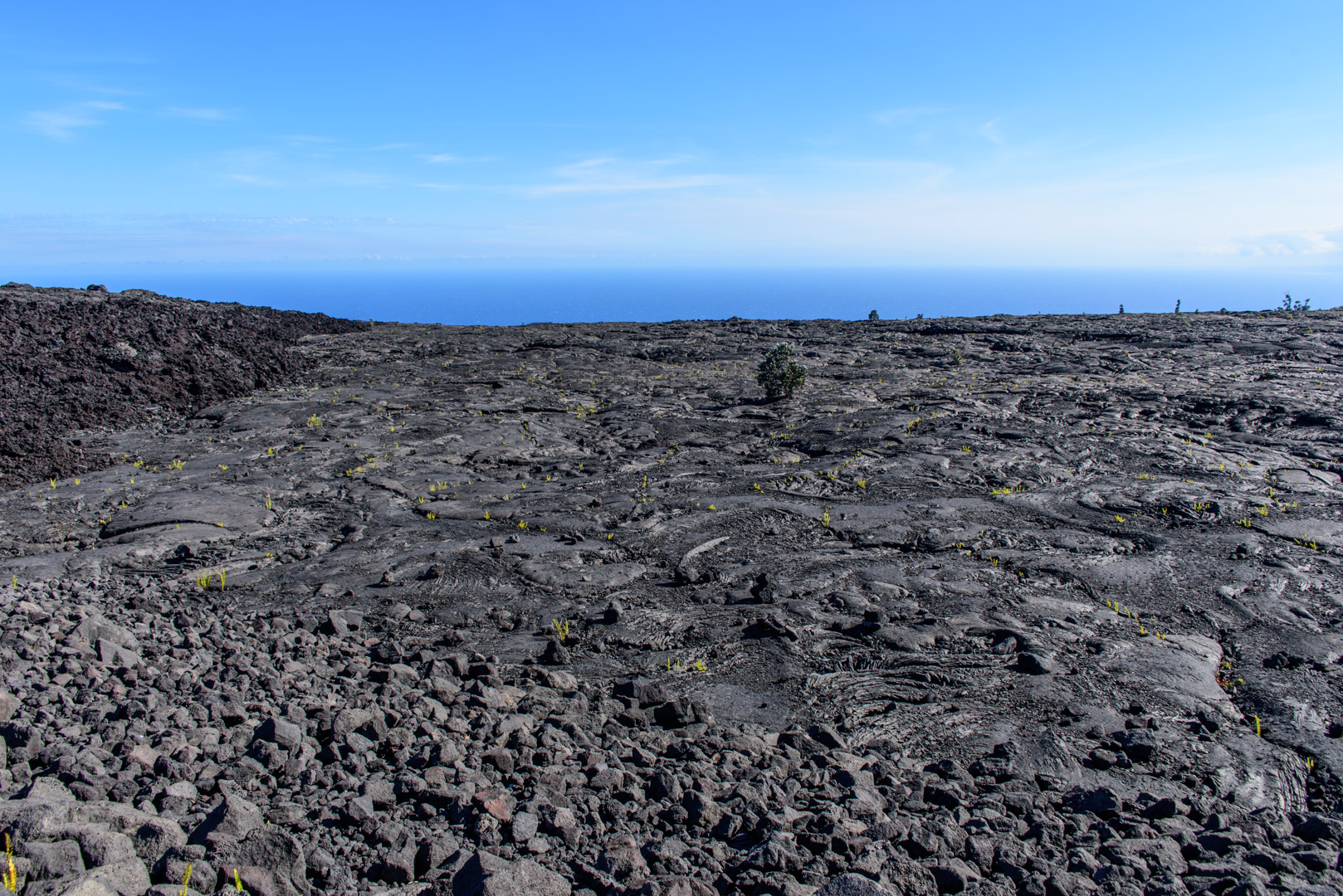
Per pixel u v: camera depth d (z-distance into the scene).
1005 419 16.39
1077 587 8.51
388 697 5.17
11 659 4.54
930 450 14.17
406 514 11.73
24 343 17.88
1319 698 6.06
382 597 8.61
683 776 4.40
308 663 5.86
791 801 4.30
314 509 11.89
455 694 5.52
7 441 13.53
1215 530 10.02
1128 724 5.68
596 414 19.38
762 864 3.50
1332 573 8.54
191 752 3.83
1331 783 4.91
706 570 9.31
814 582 8.84
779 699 6.25
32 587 7.34
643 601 8.47
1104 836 4.01
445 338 32.28
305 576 9.27
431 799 3.81
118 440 15.41
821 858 3.60
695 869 3.49
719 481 13.23
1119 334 29.25
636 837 3.75
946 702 6.13
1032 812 4.30
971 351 27.47
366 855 3.26
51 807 2.86
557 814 3.73
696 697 6.29
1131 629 7.45
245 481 13.04
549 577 9.22
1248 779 4.94
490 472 14.23
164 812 3.27
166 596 8.29
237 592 8.73
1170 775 5.02
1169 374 21.25
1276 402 16.97
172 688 4.74
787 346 20.42
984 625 7.59
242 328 26.23
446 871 3.14
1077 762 5.17
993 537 10.12
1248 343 25.66
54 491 12.01
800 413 18.30
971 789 4.74
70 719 4.01
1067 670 6.62
